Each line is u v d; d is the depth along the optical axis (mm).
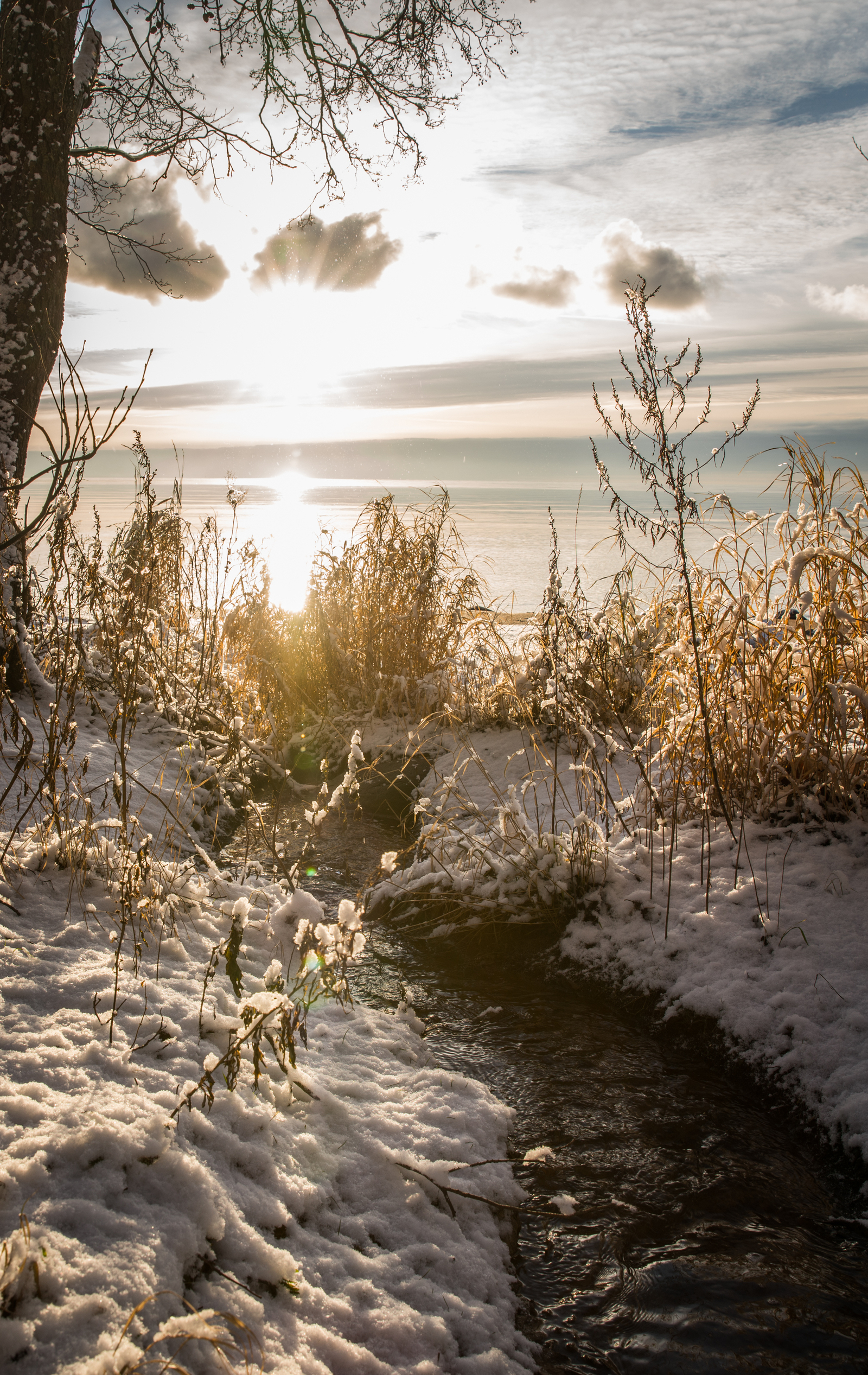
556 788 4883
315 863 5285
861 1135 2846
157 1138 2010
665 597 6531
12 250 5719
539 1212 2652
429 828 4953
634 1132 3016
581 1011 3775
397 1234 2314
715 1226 2613
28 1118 1994
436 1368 1892
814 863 4059
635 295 3451
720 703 4477
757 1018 3402
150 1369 1483
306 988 3283
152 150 8422
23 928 3057
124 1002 2650
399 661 7438
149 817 4719
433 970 4168
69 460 2736
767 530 4465
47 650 5699
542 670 6406
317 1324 1874
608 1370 2135
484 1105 3020
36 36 5672
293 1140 2436
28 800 4191
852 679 4359
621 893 4250
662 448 3537
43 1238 1636
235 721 6164
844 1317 2299
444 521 7801
